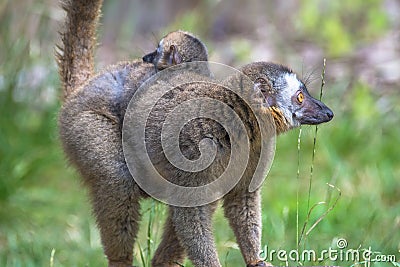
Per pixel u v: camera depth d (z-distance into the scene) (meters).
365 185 15.12
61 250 13.38
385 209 14.25
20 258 13.10
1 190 14.47
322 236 12.91
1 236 13.98
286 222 12.88
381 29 19.95
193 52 10.91
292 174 15.52
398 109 17.30
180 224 9.48
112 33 20.72
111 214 9.84
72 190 15.20
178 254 10.13
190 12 20.67
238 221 9.76
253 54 19.36
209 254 9.46
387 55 19.14
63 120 10.10
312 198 14.23
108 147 9.74
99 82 10.10
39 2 16.59
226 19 21.39
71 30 10.84
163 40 10.98
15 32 16.36
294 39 20.08
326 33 19.22
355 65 18.75
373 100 17.31
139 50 16.25
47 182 15.32
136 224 9.95
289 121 9.82
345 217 13.59
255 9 21.50
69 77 10.84
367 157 16.03
